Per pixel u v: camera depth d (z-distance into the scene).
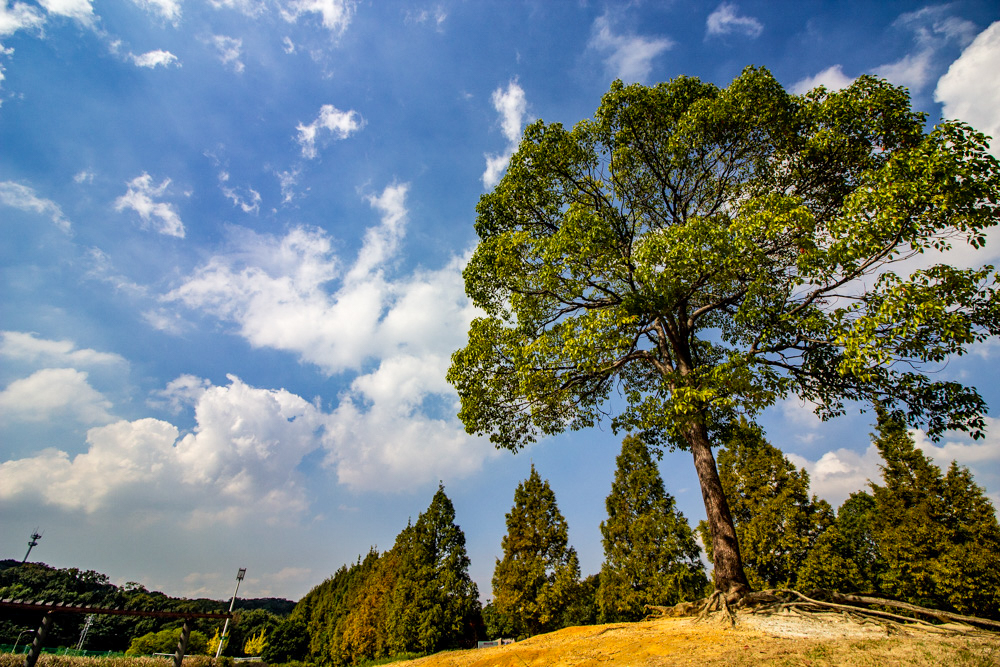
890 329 7.71
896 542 18.69
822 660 6.04
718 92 12.51
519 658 8.73
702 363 14.22
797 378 10.86
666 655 7.13
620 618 22.22
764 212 9.07
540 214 14.42
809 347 10.01
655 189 13.37
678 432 11.39
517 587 22.64
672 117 12.66
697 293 12.20
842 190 10.87
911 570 18.00
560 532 23.69
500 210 14.55
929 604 17.55
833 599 9.27
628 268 10.99
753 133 11.43
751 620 8.63
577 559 23.22
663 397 11.84
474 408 12.64
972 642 6.42
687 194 13.18
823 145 10.22
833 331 8.21
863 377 8.09
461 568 27.75
